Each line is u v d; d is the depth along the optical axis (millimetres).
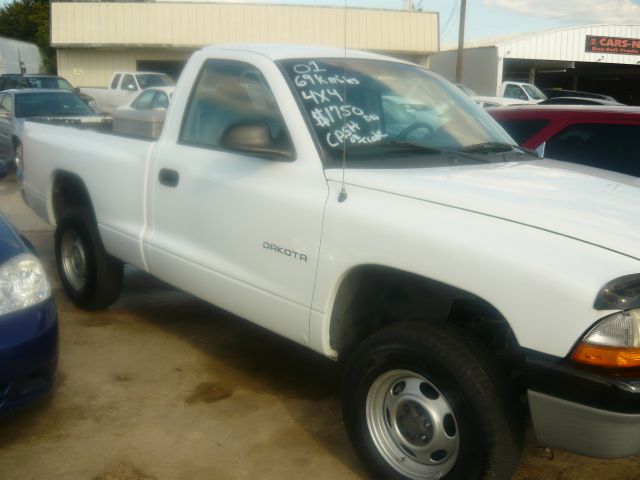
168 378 4273
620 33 35344
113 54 27906
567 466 3420
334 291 3232
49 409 3854
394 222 2986
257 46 4016
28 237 7730
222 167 3826
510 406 2734
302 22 26812
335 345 3359
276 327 3541
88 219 5020
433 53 27734
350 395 3148
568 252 2596
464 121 4066
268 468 3352
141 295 5789
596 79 45219
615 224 2775
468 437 2744
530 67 37312
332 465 3389
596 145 5613
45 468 3301
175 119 4281
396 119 3773
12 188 11266
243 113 3865
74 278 5348
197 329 5086
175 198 4117
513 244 2684
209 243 3887
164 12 26844
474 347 2783
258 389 4164
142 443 3535
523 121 6031
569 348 2510
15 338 3262
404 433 3039
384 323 3463
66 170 5141
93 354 4586
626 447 2557
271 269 3502
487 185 3145
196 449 3494
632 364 2473
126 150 4594
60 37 27109
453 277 2775
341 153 3430
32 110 12633
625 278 2486
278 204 3443
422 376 2877
